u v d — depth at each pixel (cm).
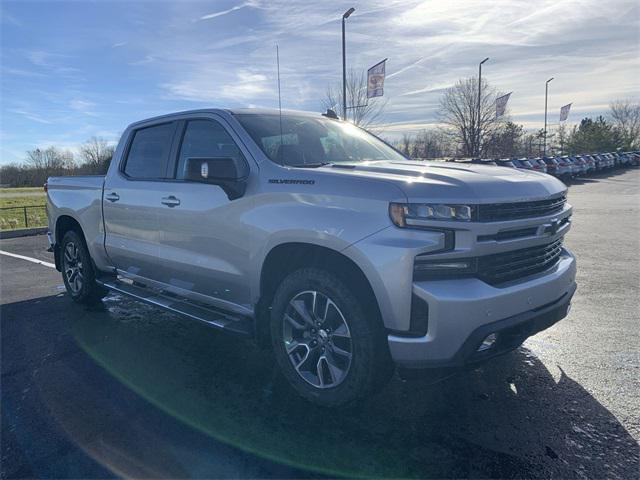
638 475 252
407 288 268
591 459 266
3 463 274
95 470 266
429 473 258
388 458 271
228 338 466
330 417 315
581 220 1267
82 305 586
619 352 406
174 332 484
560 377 363
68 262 591
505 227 282
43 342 461
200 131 410
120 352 433
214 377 378
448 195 271
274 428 303
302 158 374
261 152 357
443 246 268
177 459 274
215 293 392
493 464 264
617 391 339
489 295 270
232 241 359
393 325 275
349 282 297
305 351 326
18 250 1088
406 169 320
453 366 270
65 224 592
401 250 267
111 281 525
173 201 408
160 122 454
